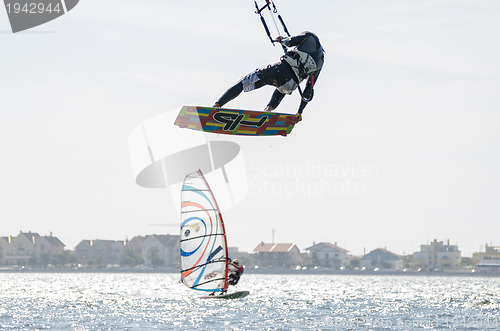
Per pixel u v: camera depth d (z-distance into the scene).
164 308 119.44
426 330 91.88
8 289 198.62
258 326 93.88
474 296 178.25
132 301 138.12
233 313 110.69
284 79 46.09
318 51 47.06
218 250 112.69
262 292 190.75
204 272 112.25
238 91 46.44
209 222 111.56
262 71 46.12
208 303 131.50
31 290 192.62
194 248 110.94
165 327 92.12
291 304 134.50
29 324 94.94
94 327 91.81
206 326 93.44
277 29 46.81
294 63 46.03
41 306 125.75
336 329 91.62
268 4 46.53
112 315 107.25
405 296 176.62
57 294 169.00
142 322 97.44
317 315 110.06
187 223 110.44
